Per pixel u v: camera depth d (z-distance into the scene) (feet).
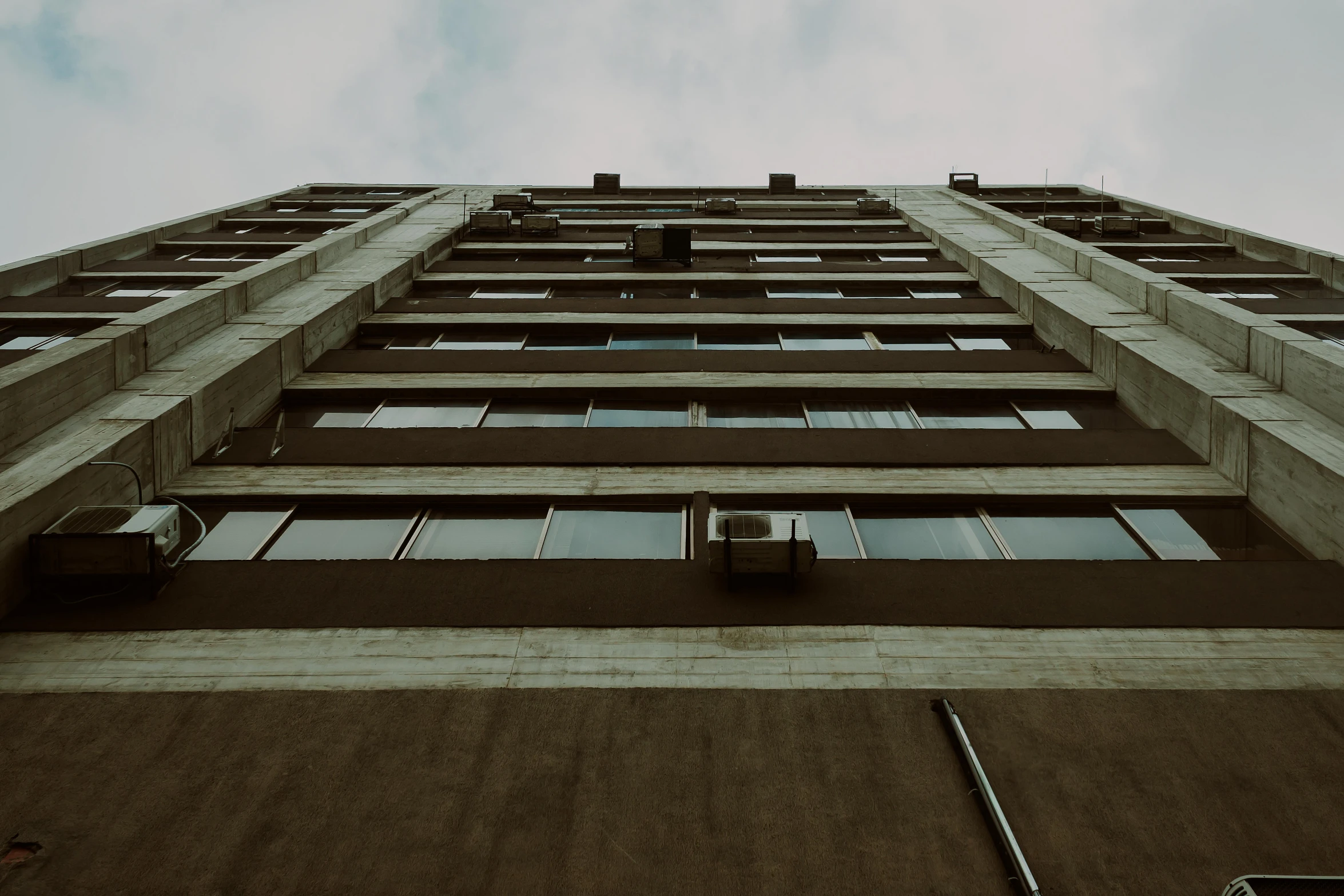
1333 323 66.54
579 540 37.27
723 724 25.99
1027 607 31.09
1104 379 52.47
